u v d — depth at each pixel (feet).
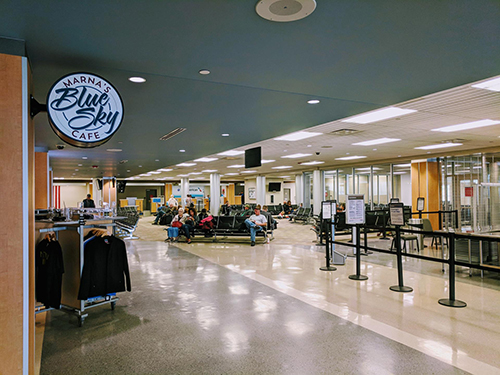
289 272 22.18
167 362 10.42
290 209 84.58
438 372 9.59
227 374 9.69
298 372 9.72
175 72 12.18
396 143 34.45
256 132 24.52
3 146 8.00
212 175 79.71
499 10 7.88
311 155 44.78
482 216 27.32
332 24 8.59
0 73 8.04
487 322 13.32
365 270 22.50
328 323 13.33
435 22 8.51
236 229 38.27
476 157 40.81
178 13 7.93
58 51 10.12
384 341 11.66
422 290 17.71
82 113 9.64
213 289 18.33
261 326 13.12
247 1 7.42
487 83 15.42
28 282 8.20
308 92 14.85
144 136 25.86
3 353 7.84
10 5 7.45
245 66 11.62
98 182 80.84
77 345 11.71
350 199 20.39
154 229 57.11
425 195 45.85
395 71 12.16
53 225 14.52
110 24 8.45
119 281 14.89
